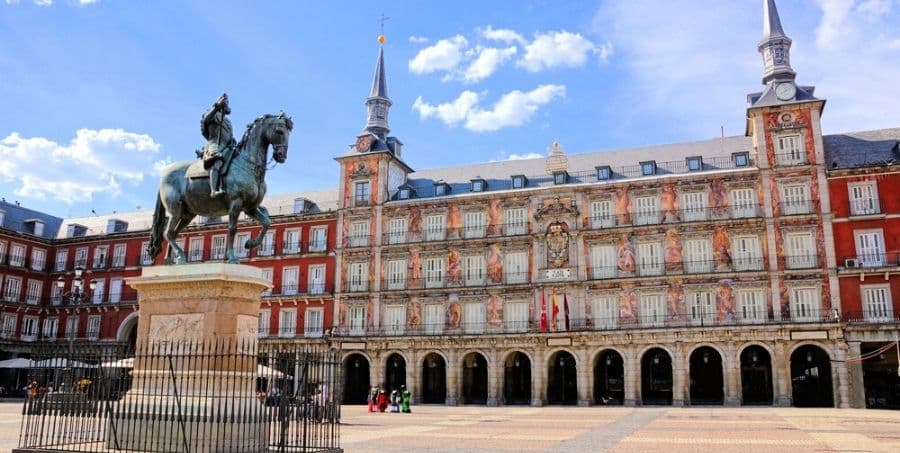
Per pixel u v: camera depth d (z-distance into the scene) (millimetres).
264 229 15227
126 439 13297
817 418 34594
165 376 13484
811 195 52062
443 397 62875
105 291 71938
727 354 50375
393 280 61875
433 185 65188
